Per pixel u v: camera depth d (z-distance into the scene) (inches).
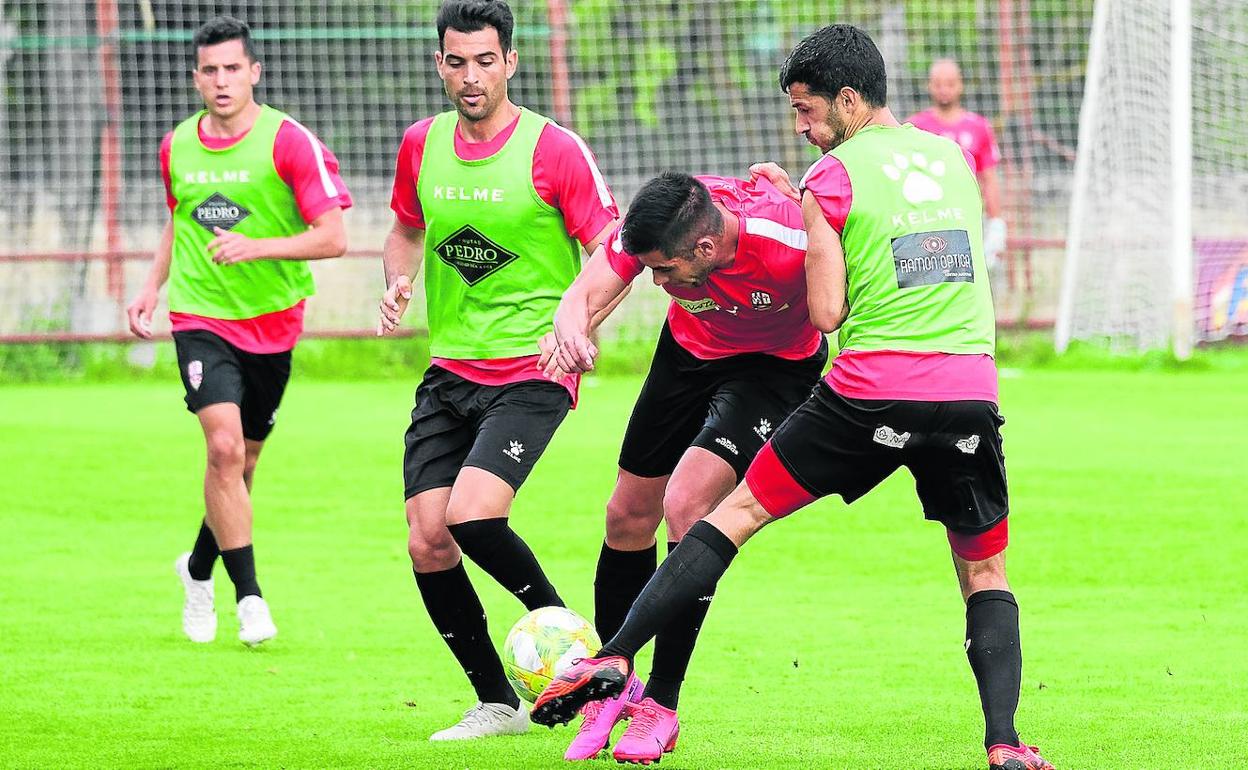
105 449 1547.7
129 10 2504.9
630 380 2186.3
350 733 681.6
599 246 672.4
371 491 1338.6
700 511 652.1
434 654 840.3
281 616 929.5
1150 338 2271.2
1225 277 2321.6
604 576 725.3
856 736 661.9
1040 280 2497.5
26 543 1148.5
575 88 2640.3
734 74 2726.4
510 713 686.5
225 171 898.1
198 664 816.9
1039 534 1125.1
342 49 2598.4
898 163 581.9
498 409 694.5
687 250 605.6
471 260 703.1
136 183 2456.9
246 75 902.4
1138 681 754.2
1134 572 1013.2
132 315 956.6
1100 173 2322.8
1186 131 2177.7
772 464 577.9
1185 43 2161.7
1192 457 1438.2
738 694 741.9
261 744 660.1
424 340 2321.6
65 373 2257.6
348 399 1987.0
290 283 915.4
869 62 594.9
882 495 1300.4
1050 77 2632.9
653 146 2709.2
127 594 993.5
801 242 630.5
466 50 685.9
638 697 682.2
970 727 676.7
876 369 566.9
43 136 2450.8
